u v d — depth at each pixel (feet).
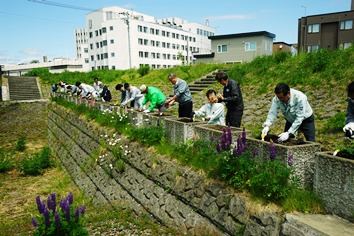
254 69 52.49
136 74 90.84
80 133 42.04
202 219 14.89
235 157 13.39
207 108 20.70
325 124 25.91
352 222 9.35
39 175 42.34
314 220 9.68
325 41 107.96
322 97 33.86
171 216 17.57
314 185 10.84
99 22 201.05
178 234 16.37
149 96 26.08
